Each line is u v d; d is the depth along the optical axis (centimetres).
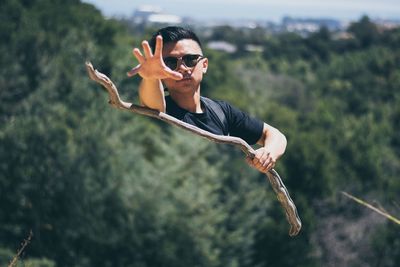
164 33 371
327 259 3484
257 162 363
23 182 3055
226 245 3162
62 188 3066
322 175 3741
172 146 3200
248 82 7400
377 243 3341
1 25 3819
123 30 4866
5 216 3045
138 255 3012
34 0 4344
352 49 11106
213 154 3388
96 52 3866
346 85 7850
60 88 3641
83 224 3022
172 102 377
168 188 3042
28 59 3772
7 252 2597
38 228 3034
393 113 6512
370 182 4194
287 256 3397
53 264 2706
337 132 5047
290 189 3753
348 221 3572
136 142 3409
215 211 3047
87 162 3106
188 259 3020
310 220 3425
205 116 379
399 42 10088
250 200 3325
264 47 12356
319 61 10456
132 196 3027
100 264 3056
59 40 3862
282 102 7269
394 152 5512
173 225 3019
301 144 3809
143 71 324
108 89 330
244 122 394
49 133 3116
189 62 369
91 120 3306
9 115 3512
